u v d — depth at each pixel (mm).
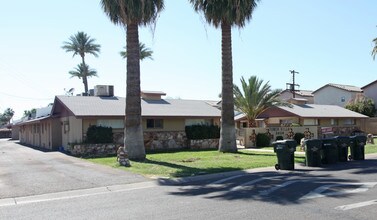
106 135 26016
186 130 30547
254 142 30641
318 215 7918
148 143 28938
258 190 11031
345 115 43562
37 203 10195
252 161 19062
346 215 7887
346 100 58781
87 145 25266
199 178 14328
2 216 8711
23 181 13578
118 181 13484
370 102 52031
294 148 16562
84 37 61906
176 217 8070
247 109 34625
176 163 18438
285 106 38344
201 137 30281
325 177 13594
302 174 14758
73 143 25359
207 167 16828
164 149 28906
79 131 26422
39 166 18094
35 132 40281
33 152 28250
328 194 10156
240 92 34688
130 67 20000
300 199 9562
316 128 34250
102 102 29344
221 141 24672
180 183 13289
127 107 20016
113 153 25812
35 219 8328
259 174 14969
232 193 10703
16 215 8781
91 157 23250
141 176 14508
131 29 20047
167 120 30109
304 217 7770
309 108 42969
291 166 16422
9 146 39031
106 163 19000
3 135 80312
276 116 40906
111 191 11906
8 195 11211
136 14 19312
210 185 12414
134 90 19953
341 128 40094
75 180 13703
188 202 9633
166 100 33812
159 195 10867
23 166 18156
